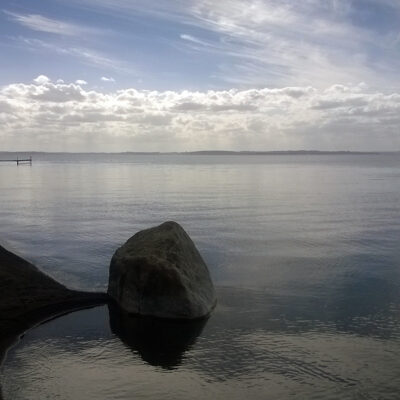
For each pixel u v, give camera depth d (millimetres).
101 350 14336
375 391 11875
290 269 23625
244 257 26312
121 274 17688
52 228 36406
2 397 11641
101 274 22375
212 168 169750
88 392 11938
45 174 125812
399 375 12633
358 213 45750
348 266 24219
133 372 12977
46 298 18250
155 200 57812
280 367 13141
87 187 79688
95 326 16094
